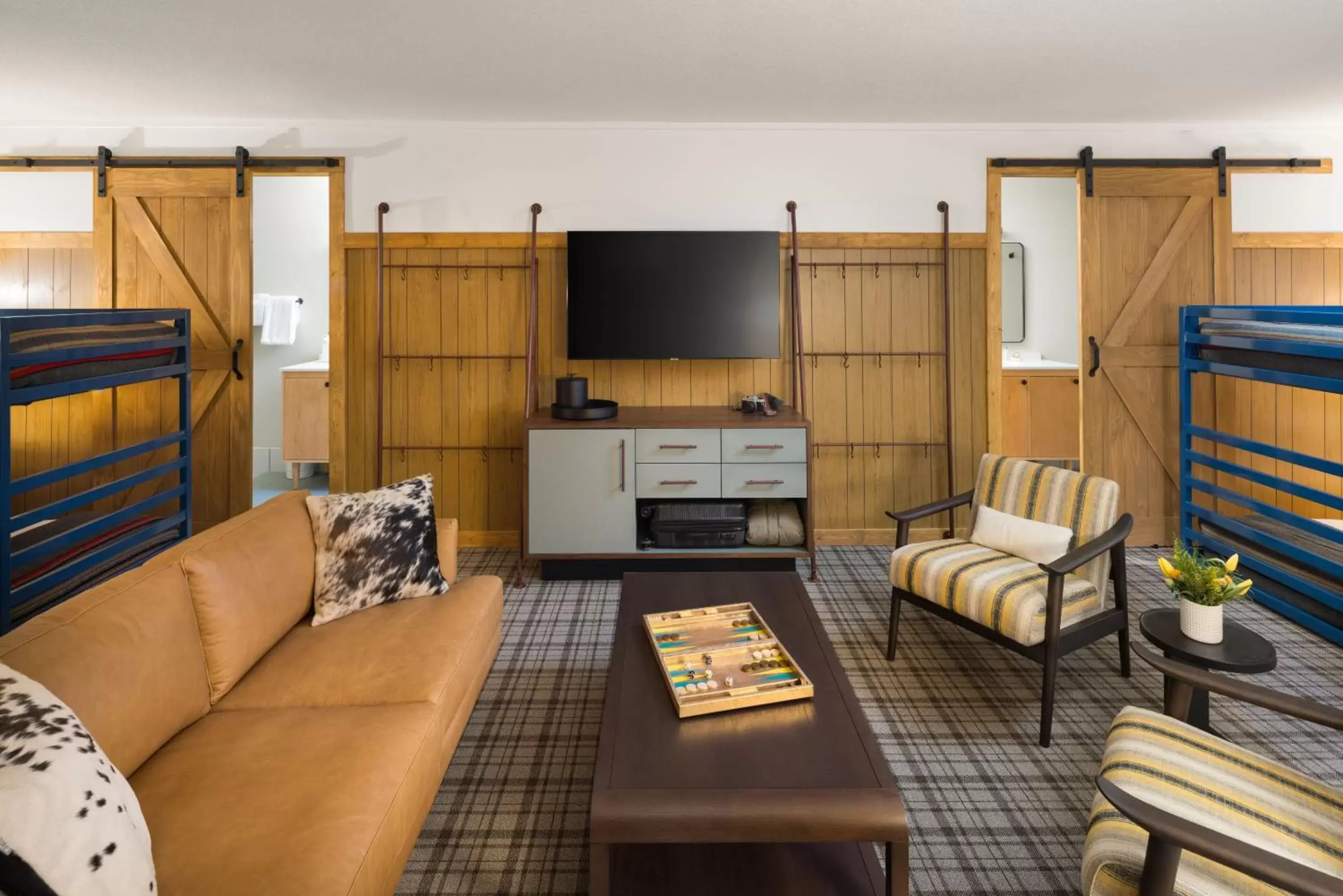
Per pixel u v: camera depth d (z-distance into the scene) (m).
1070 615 2.46
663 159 4.27
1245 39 3.12
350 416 4.37
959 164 4.29
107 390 4.33
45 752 1.00
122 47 3.20
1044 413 5.46
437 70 3.46
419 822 1.63
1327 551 3.15
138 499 4.34
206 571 1.82
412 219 4.28
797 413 4.09
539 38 3.10
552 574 3.91
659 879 1.59
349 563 2.31
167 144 4.23
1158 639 2.08
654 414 4.11
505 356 4.35
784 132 4.27
